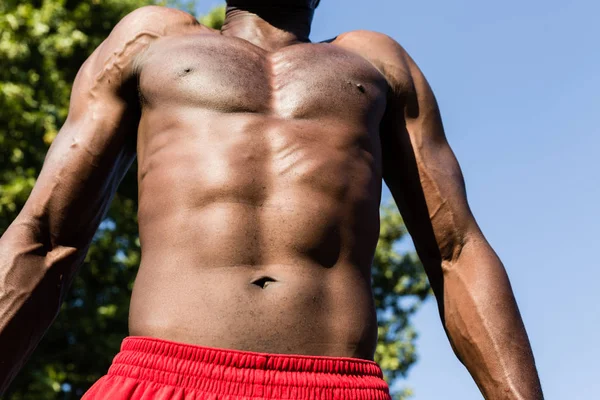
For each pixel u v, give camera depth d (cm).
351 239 253
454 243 279
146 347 236
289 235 246
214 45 274
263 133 257
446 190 283
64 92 1405
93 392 240
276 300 238
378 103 278
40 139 1336
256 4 297
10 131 1289
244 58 273
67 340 1350
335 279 247
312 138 260
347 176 258
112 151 274
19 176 1275
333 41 303
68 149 271
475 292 268
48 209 266
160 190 255
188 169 253
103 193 276
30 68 1388
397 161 290
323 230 249
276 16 297
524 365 258
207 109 260
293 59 277
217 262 241
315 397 229
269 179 252
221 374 227
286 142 257
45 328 263
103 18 1502
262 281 241
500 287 269
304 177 253
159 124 264
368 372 241
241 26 296
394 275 1881
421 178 285
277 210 248
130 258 1434
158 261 247
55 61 1441
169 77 266
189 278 241
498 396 256
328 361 234
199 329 235
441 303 277
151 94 268
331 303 244
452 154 293
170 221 250
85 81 283
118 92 278
